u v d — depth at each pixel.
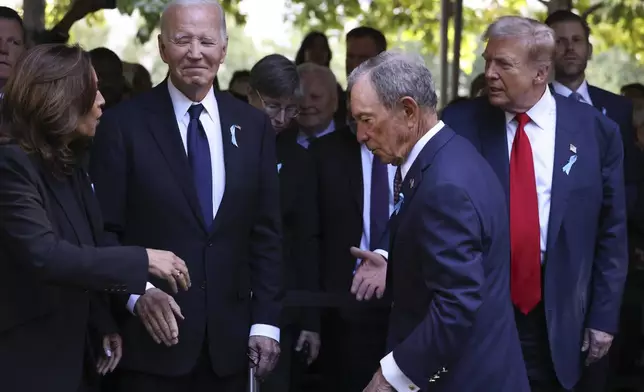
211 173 3.54
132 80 6.79
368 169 4.39
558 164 3.75
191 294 3.49
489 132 3.81
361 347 4.35
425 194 2.92
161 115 3.53
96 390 3.24
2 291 2.89
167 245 3.48
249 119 3.67
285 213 4.36
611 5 12.04
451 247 2.85
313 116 4.91
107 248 2.97
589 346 3.89
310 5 12.48
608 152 3.86
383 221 4.34
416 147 3.01
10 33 4.46
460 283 2.85
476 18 13.27
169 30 3.46
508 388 2.99
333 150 4.41
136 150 3.48
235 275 3.57
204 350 3.52
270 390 4.25
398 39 13.59
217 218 3.51
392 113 2.97
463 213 2.87
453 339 2.85
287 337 4.32
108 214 3.45
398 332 3.06
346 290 4.34
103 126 3.52
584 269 3.80
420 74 2.98
